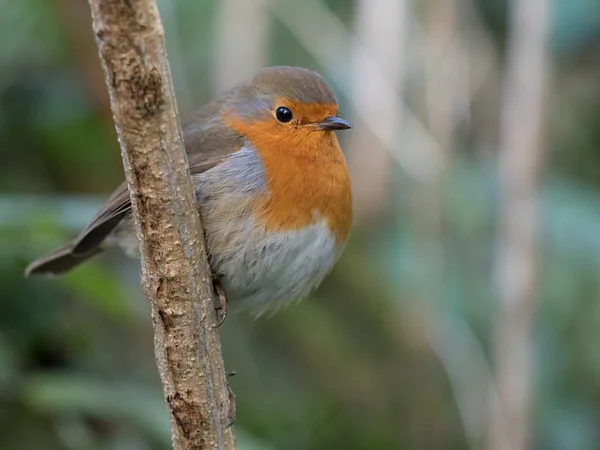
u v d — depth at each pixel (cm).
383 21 977
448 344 1011
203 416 530
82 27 929
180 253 505
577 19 1064
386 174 1048
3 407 810
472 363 1001
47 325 898
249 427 998
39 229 771
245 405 1014
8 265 868
